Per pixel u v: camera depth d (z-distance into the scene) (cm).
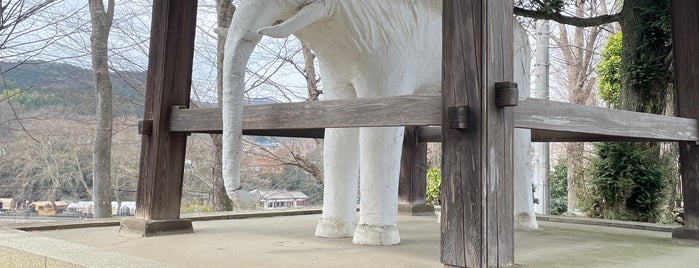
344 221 323
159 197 338
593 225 428
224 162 255
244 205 252
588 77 1161
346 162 321
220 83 804
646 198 482
